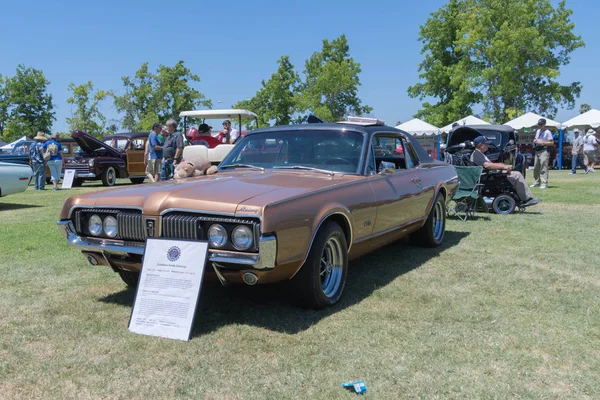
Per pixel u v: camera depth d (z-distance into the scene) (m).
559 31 40.12
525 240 6.74
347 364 3.03
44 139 15.80
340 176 4.53
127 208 3.72
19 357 3.14
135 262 3.78
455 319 3.79
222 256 3.37
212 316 3.83
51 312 3.96
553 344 3.34
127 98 42.44
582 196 11.84
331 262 4.12
